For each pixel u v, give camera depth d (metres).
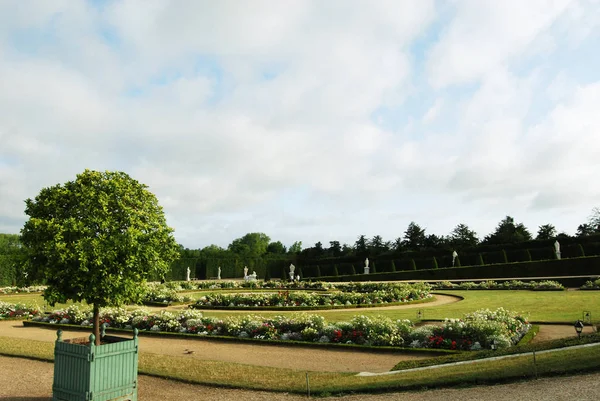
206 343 15.99
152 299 31.41
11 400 8.98
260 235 125.62
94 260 9.41
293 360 13.05
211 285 47.28
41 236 9.73
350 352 14.04
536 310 21.69
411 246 86.00
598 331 13.70
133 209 10.35
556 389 7.66
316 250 90.50
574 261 44.16
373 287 37.03
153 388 9.77
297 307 25.73
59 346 8.34
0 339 16.03
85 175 10.38
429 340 14.09
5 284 48.75
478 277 49.56
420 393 8.38
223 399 8.84
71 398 8.00
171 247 11.07
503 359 10.61
